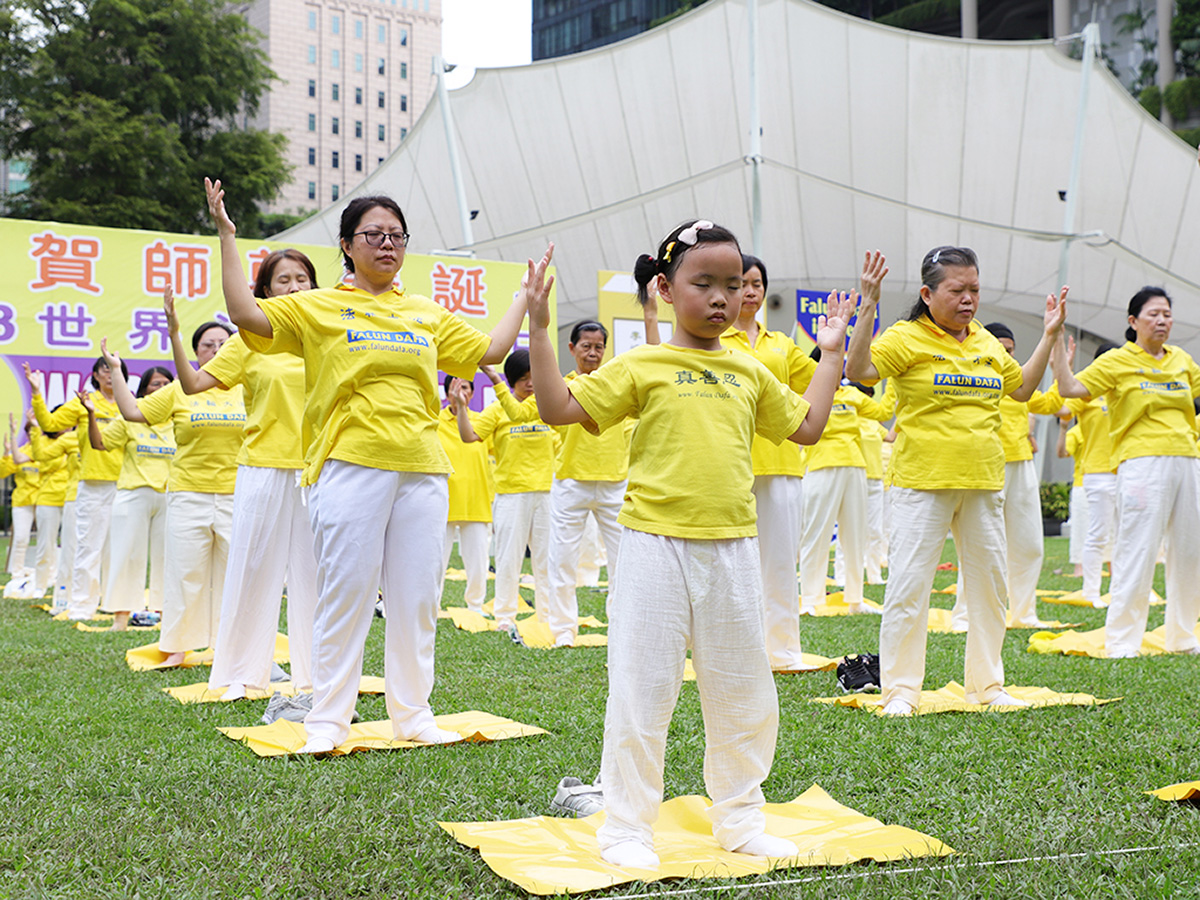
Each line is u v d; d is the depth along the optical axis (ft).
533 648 23.90
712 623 9.73
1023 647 23.49
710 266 9.93
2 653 22.50
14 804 11.10
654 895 8.64
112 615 30.96
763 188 66.54
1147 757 12.89
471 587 30.55
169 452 26.73
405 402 14.37
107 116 78.23
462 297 44.83
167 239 40.88
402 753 13.74
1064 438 39.11
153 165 80.59
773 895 8.61
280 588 18.45
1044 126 64.59
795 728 14.94
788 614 20.49
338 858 9.50
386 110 266.77
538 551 28.02
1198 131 114.93
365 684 18.94
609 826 9.62
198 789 11.66
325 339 14.28
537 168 66.54
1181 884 8.79
